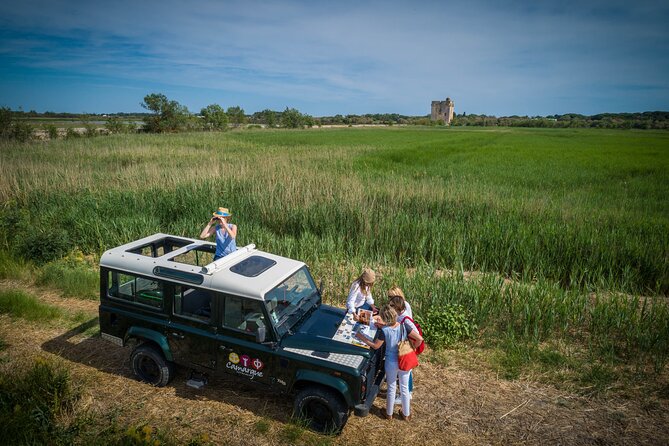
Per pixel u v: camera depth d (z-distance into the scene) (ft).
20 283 31.78
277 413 18.19
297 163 84.33
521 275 36.60
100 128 230.68
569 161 115.96
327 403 16.48
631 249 36.14
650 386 20.81
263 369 17.35
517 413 18.93
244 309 17.40
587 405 19.57
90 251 39.47
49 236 36.55
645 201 61.62
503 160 117.50
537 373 21.88
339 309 20.34
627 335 23.94
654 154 142.72
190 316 18.63
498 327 26.43
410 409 19.08
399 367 17.15
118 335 20.16
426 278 30.22
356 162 95.81
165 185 56.18
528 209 49.65
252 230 41.55
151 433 16.16
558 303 26.32
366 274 20.54
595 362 22.85
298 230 45.60
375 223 43.45
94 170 70.18
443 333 24.18
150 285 19.33
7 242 38.32
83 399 18.72
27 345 23.12
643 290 34.32
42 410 16.58
